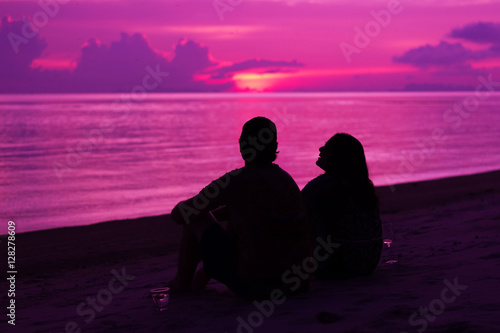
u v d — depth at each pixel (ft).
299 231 10.74
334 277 12.58
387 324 8.48
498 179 56.03
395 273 13.29
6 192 55.93
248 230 10.47
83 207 47.39
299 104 572.10
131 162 85.15
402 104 555.69
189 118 260.21
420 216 32.50
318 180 12.17
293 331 8.64
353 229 12.16
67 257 26.00
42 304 14.93
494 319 8.29
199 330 9.30
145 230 33.27
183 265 12.00
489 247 16.44
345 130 166.81
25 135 143.95
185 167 78.74
